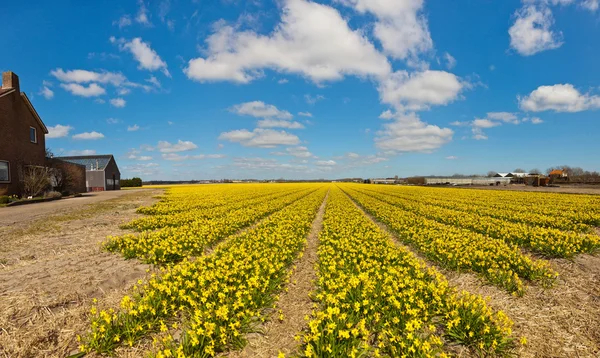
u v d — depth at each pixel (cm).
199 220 1747
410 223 1647
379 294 686
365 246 1157
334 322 567
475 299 648
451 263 993
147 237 1263
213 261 936
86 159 6800
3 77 3244
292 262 1071
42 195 3494
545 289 815
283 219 1812
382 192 5022
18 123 3288
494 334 561
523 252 1172
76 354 520
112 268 919
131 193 5003
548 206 2491
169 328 611
